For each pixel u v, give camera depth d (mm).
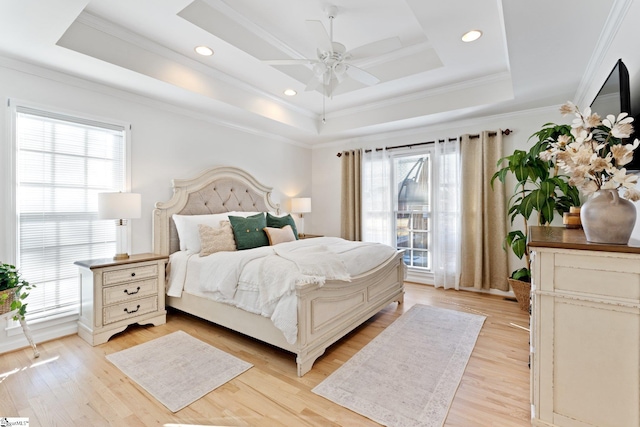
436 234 4320
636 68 1691
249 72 3326
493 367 2191
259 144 4629
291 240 3645
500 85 3377
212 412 1720
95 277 2545
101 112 2922
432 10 2184
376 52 2447
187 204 3578
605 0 1772
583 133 1467
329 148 5469
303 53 3197
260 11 2549
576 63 2525
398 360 2293
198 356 2359
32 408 1741
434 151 4387
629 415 1311
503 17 1938
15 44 2211
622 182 1352
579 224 2238
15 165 2449
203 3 2465
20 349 2457
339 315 2510
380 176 4840
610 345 1341
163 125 3424
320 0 2395
